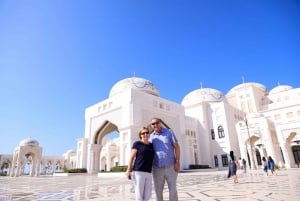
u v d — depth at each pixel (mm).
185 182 11820
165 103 31516
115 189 9328
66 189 9797
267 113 37562
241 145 30109
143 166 3846
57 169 55062
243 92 43344
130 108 26047
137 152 4000
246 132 29922
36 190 9531
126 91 27391
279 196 5590
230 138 35750
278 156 29031
